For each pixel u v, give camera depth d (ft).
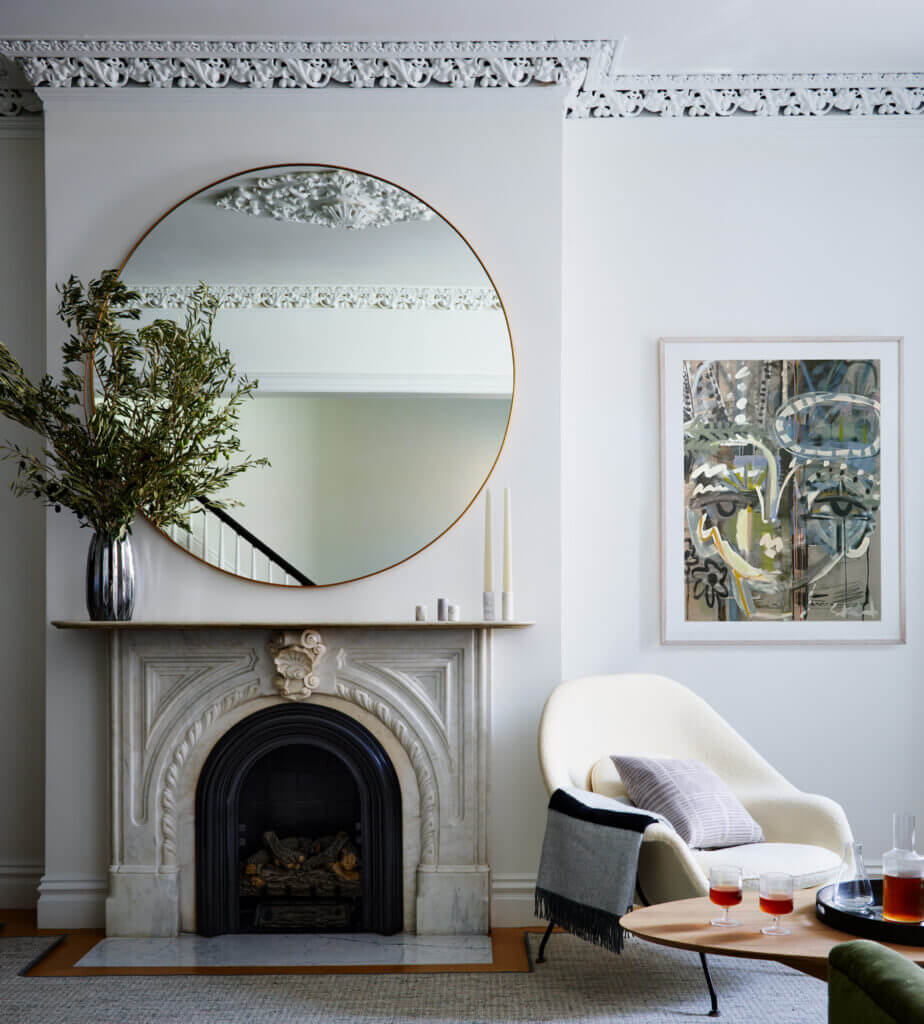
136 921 11.14
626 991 9.48
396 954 10.52
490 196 11.89
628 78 12.55
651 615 12.50
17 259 12.56
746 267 12.67
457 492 11.69
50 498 10.94
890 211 12.69
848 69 12.41
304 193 11.84
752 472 12.57
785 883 7.34
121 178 11.84
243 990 9.53
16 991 9.52
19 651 12.46
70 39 11.51
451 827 11.29
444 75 11.82
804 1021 8.75
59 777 11.52
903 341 12.62
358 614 11.64
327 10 10.98
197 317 11.68
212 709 11.35
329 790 11.72
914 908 7.09
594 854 9.20
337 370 11.72
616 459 12.59
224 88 11.87
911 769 12.42
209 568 11.62
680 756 11.03
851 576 12.51
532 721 11.61
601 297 12.66
